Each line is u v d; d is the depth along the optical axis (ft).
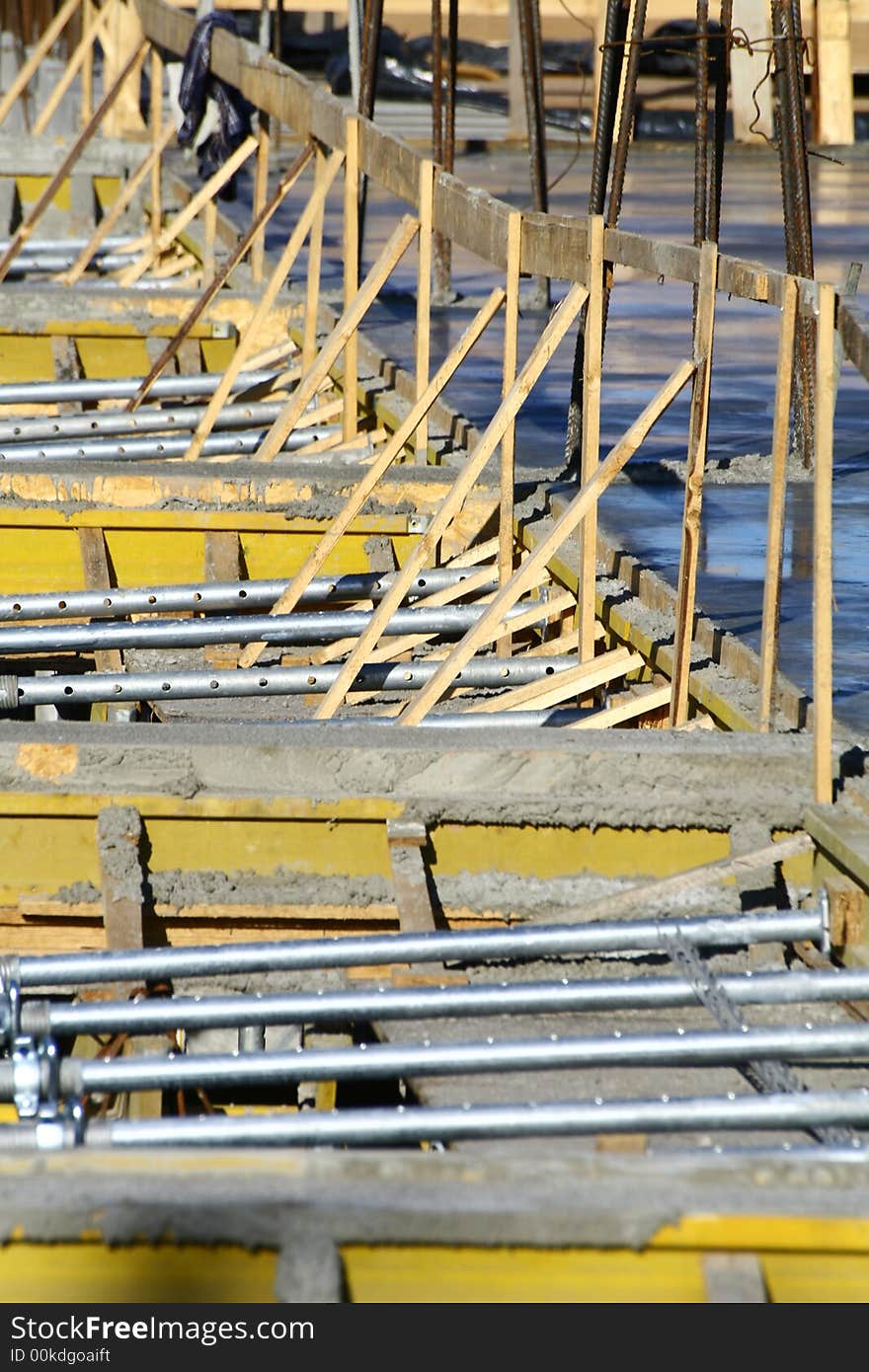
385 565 80.64
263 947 41.86
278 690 62.95
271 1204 28.91
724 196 191.11
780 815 49.62
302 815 50.39
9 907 50.80
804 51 83.35
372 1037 46.80
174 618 78.13
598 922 44.19
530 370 62.80
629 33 91.56
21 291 127.95
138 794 50.29
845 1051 37.01
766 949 47.83
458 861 50.62
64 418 100.78
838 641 61.62
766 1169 30.09
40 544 81.35
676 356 115.24
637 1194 29.30
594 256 61.41
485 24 292.61
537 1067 36.78
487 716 58.29
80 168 173.47
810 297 48.11
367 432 97.35
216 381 110.42
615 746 50.90
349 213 94.99
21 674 74.33
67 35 206.49
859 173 222.48
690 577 56.65
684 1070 41.86
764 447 90.99
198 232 156.46
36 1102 36.32
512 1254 28.99
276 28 182.70
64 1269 28.94
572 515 57.06
